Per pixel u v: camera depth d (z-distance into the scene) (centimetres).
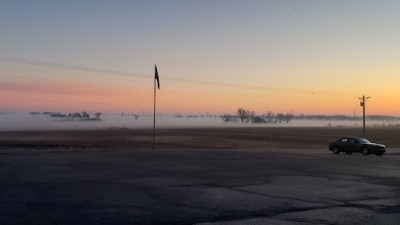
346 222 1023
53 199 1303
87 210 1143
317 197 1372
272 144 6525
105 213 1107
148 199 1315
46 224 980
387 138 8712
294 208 1191
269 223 1009
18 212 1110
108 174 1950
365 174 2045
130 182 1686
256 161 2764
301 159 2998
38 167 2242
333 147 4062
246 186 1602
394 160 3031
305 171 2158
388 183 1722
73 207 1182
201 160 2802
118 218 1050
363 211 1156
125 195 1384
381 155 3775
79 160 2720
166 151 3850
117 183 1656
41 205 1207
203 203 1255
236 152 3759
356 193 1459
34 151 3688
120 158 2927
